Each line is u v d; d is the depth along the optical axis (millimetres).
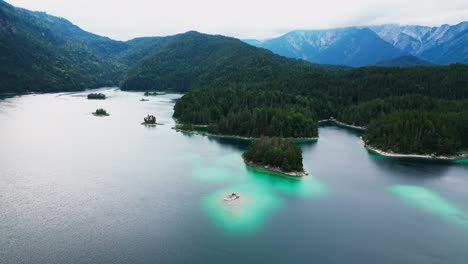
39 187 125562
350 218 110312
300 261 86750
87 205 111875
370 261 87938
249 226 102688
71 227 97562
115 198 118312
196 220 104688
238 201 119688
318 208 116938
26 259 82375
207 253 88125
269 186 135750
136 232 96500
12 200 113688
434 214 114750
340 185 139875
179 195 123188
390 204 121875
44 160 158125
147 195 122000
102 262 82500
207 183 136625
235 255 87875
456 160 183375
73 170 145875
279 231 100562
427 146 192750
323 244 94688
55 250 86375
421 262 88438
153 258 85000
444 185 142500
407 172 159375
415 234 101750
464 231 104000
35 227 96938
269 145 166250
